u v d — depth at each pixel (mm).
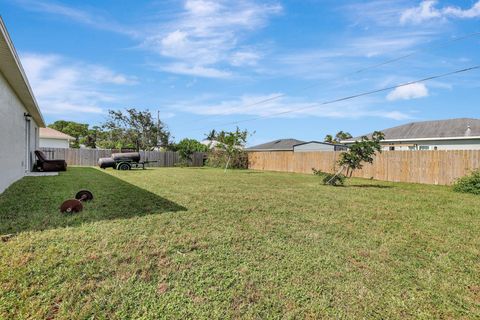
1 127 6398
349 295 2369
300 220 4707
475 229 4391
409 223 4715
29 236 3385
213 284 2459
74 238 3342
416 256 3242
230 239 3582
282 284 2504
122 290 2295
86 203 5484
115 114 26922
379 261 3072
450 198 7648
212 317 2023
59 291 2232
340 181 10453
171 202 5867
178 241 3406
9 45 5094
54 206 5039
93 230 3689
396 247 3516
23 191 6688
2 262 2646
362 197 7449
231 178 12336
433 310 2184
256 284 2486
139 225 4016
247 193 7586
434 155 11969
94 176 11320
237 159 22016
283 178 12992
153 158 23281
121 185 8547
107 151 21297
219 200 6289
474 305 2262
